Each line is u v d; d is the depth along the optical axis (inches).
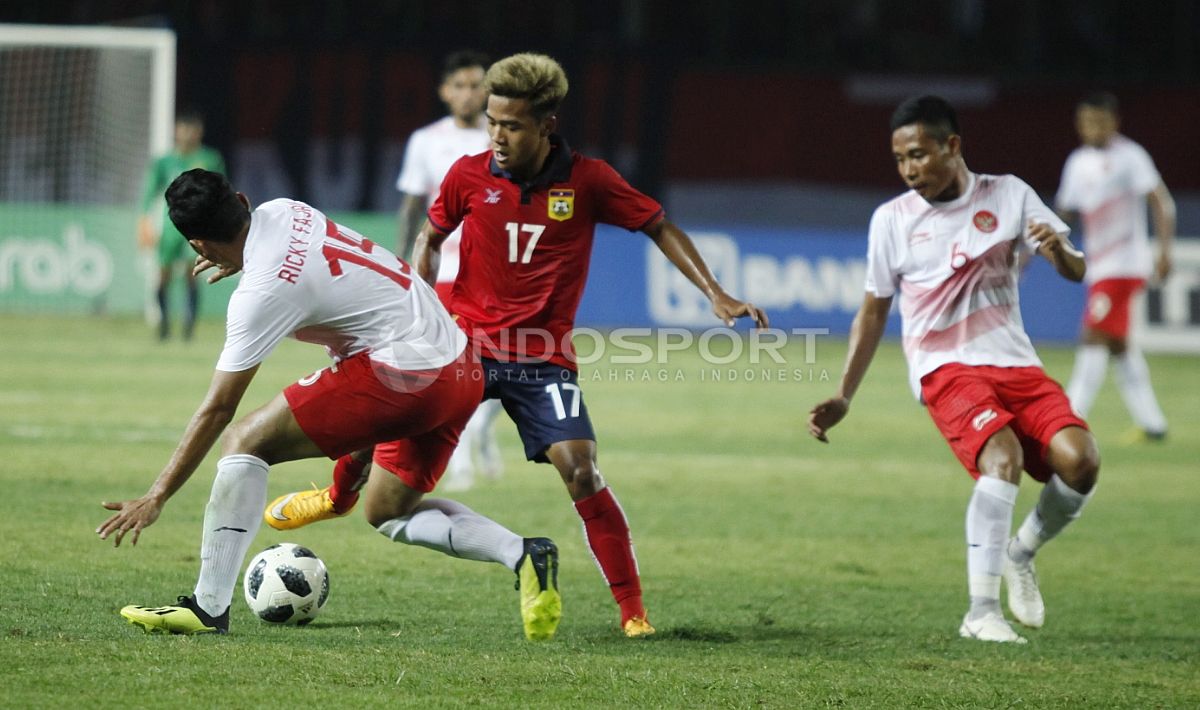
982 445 759.7
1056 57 3420.3
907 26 3425.2
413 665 605.3
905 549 1016.9
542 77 688.4
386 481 701.9
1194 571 975.6
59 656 586.2
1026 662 685.9
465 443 1192.2
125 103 2667.3
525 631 666.2
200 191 613.9
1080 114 1632.6
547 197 711.7
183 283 2384.4
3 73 2623.0
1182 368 2433.6
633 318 2544.3
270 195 3154.5
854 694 597.9
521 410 724.0
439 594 797.2
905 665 664.4
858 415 1809.8
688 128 3307.1
